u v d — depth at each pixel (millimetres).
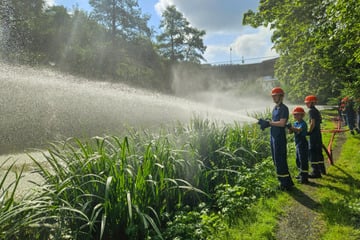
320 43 7977
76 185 3373
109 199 3371
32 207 2703
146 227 3039
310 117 5699
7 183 4426
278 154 4859
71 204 3277
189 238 3305
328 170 5973
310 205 4215
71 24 31062
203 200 4465
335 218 3717
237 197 4363
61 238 2951
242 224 3664
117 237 3428
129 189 3473
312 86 12805
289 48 12984
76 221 3219
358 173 5590
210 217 3684
